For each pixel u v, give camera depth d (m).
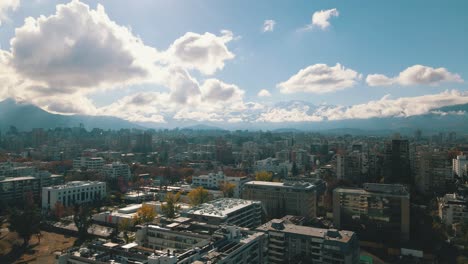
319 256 152.25
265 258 145.12
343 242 146.88
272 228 168.75
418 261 177.62
